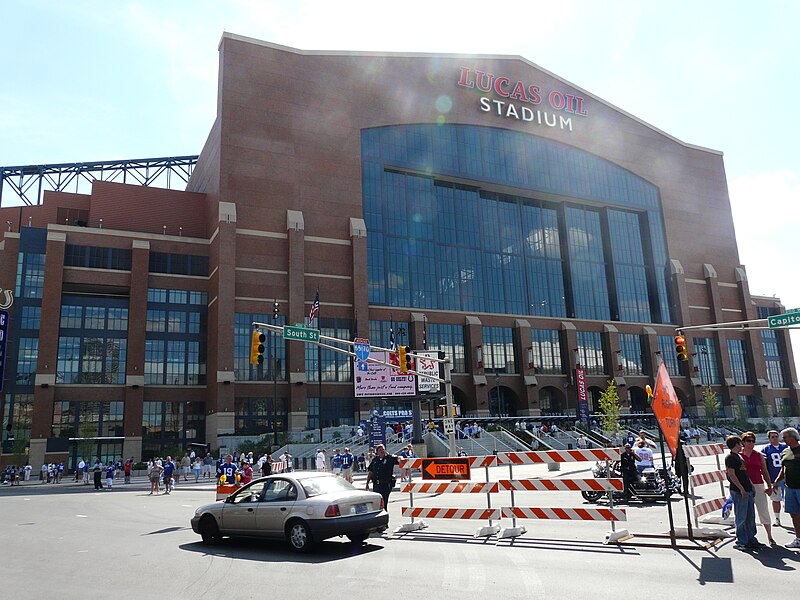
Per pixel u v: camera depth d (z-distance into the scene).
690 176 96.88
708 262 94.25
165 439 62.03
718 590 8.32
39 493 37.47
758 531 12.88
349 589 9.04
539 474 33.91
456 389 73.31
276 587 9.29
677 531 12.77
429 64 79.38
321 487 12.86
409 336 71.44
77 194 70.81
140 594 9.08
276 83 68.81
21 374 58.84
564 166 87.06
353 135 72.25
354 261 68.31
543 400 79.75
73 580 10.23
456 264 77.69
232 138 65.25
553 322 81.62
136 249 64.06
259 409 61.22
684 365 87.31
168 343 64.19
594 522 15.48
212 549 13.00
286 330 24.14
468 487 14.12
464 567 10.38
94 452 59.44
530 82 86.38
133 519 20.12
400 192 75.69
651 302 90.06
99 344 62.09
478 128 81.88
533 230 85.62
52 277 60.44
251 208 64.75
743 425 79.94
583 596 8.23
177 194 71.12
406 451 42.84
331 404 64.62
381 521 12.86
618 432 64.56
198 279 66.75
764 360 93.94
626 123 93.50
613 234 89.94
